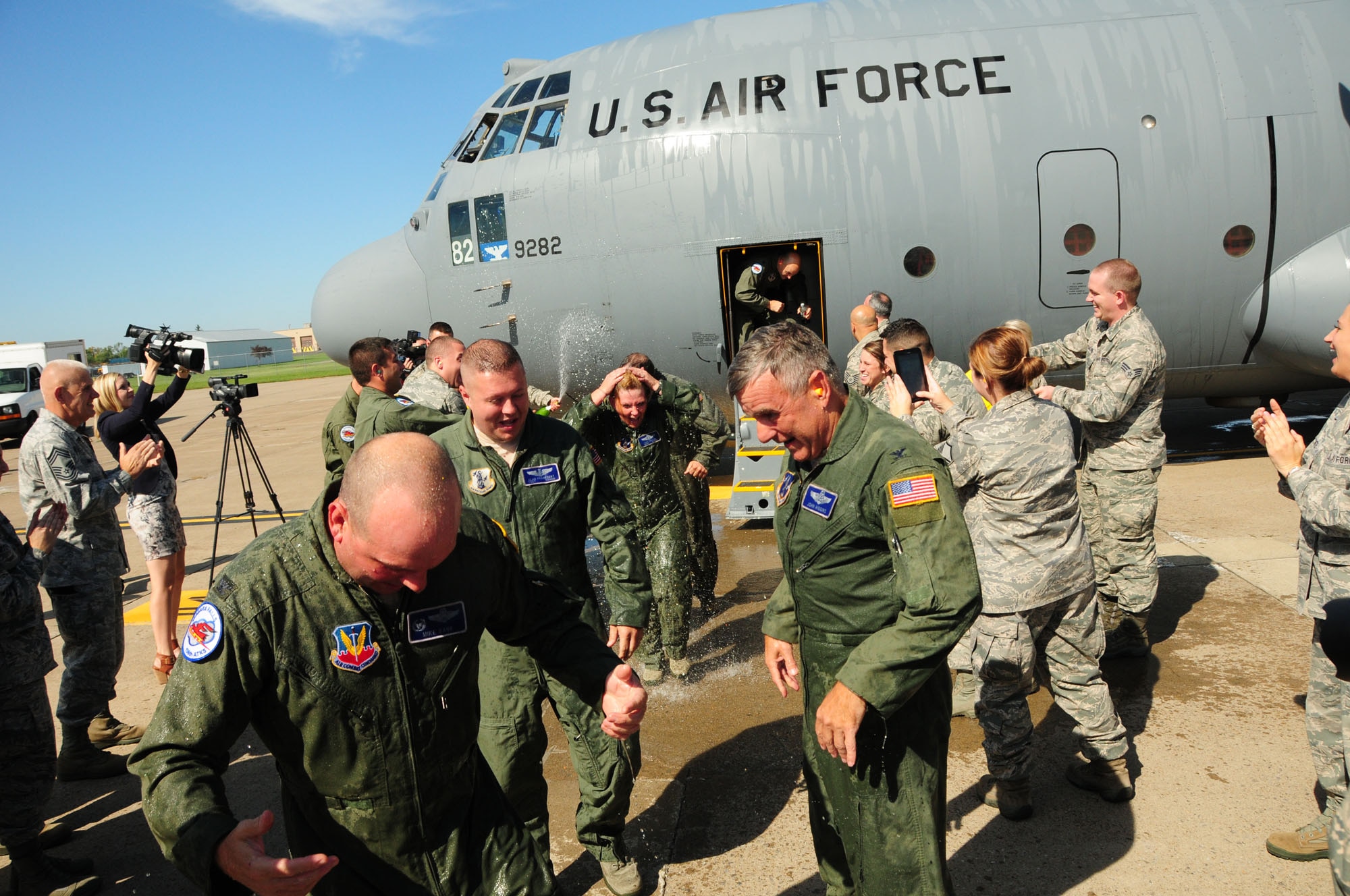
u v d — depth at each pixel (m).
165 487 4.52
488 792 1.90
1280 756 3.23
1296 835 2.66
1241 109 6.94
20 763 2.80
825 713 1.84
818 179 7.01
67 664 3.66
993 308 7.28
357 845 1.72
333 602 1.57
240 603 1.53
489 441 2.80
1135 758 3.29
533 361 7.95
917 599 1.81
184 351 4.58
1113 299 3.91
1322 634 1.49
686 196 7.14
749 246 7.18
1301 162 6.96
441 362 4.61
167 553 4.47
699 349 7.62
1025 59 7.04
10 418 19.62
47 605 6.55
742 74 7.20
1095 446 4.04
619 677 1.85
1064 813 2.98
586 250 7.41
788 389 1.92
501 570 1.80
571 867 2.91
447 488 1.45
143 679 4.73
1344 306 6.99
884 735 1.99
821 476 2.01
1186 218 7.04
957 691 3.72
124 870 3.04
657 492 4.17
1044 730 3.56
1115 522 3.98
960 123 6.96
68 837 3.21
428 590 1.66
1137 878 2.63
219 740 1.54
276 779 3.59
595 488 2.85
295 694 1.57
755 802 3.20
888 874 2.03
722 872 2.81
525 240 7.55
